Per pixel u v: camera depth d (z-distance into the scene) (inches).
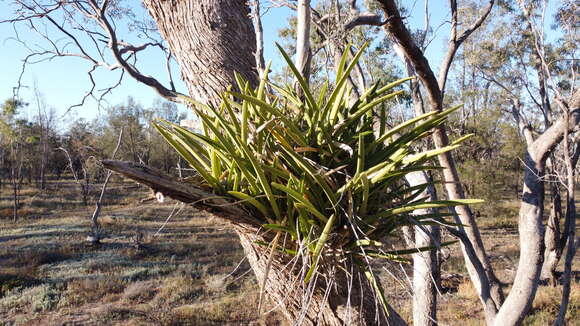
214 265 498.9
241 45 59.2
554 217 380.5
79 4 138.3
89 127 1074.7
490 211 687.1
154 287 430.0
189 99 44.6
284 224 40.4
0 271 463.5
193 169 39.6
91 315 363.3
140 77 79.4
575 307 348.5
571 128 105.6
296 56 49.8
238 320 353.7
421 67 84.1
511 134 593.3
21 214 818.2
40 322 352.5
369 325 51.1
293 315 51.7
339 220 40.8
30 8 152.9
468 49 375.6
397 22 72.9
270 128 38.3
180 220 754.8
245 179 40.9
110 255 536.4
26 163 1142.3
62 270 477.1
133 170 35.4
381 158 43.1
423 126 42.6
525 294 110.4
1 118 893.8
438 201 38.9
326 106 41.7
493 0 118.0
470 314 316.2
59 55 167.8
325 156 42.8
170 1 60.1
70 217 790.5
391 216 43.1
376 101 41.1
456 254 429.7
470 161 611.2
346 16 125.0
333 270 42.4
